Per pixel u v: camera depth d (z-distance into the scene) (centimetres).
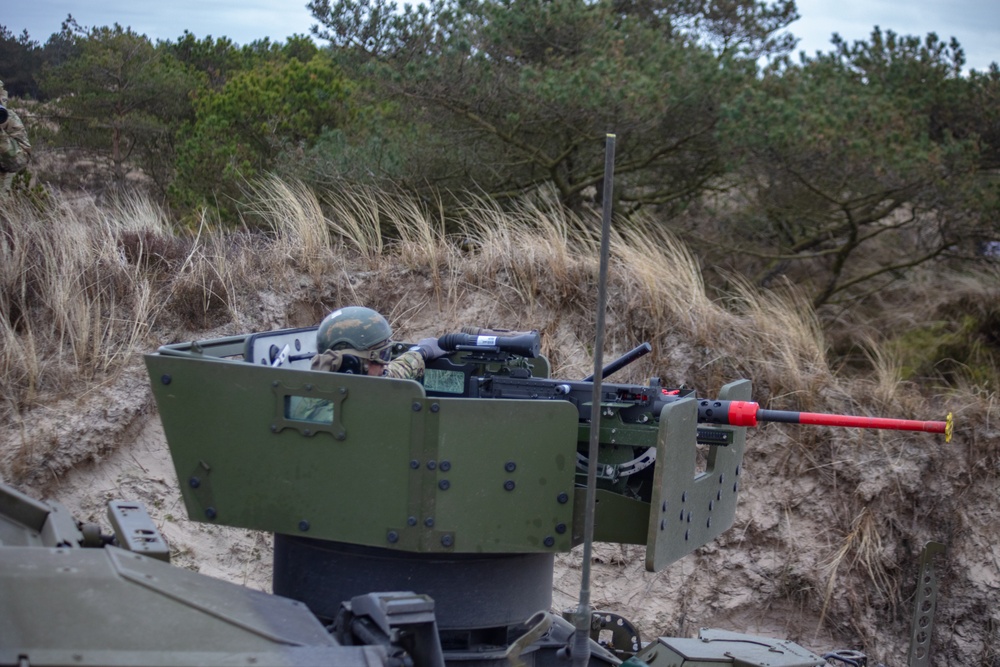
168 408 378
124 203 949
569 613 475
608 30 1055
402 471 359
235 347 441
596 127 1005
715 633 453
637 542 383
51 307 644
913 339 1002
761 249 1145
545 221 812
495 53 1051
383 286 766
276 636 256
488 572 387
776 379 696
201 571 569
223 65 1927
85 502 566
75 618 235
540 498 364
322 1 1062
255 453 372
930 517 657
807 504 657
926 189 953
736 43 1090
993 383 852
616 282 748
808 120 920
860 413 686
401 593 307
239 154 1161
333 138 1098
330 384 362
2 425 571
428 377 432
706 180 1140
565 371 710
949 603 643
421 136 1078
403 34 1066
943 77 1144
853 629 626
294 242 779
